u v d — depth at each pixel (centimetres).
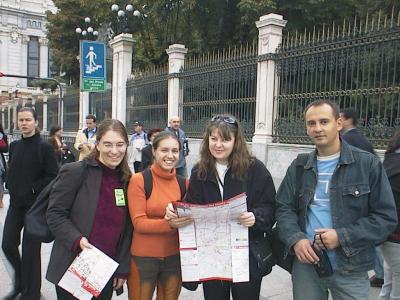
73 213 249
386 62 647
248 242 249
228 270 247
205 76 1053
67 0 2703
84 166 255
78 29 2347
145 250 265
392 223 220
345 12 1703
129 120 1409
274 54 857
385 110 641
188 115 1116
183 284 264
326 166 238
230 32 1839
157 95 1254
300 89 812
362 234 216
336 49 725
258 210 252
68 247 239
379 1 1302
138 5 2044
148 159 604
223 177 259
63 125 1973
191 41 1978
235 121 260
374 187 225
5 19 6091
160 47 2133
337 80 733
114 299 392
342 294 231
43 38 6500
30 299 362
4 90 5928
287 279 450
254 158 264
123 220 259
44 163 371
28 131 370
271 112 866
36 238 279
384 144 637
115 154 252
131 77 1420
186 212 243
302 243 228
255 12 1557
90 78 1255
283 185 256
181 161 827
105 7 2244
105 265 240
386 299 342
